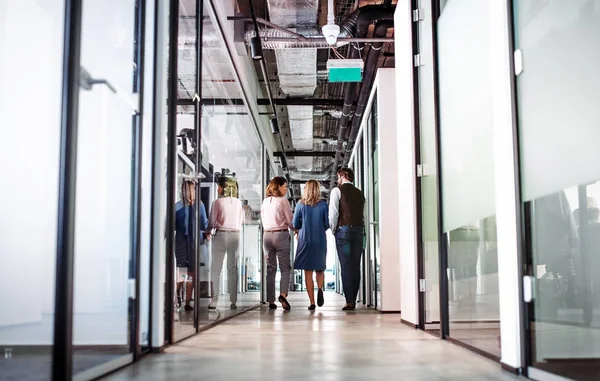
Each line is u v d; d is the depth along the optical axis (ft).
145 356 9.37
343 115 30.89
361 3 22.39
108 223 9.05
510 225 7.72
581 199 6.09
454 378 7.25
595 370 6.11
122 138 9.21
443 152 12.03
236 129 20.95
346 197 20.42
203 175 14.32
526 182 7.44
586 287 6.14
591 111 5.79
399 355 9.34
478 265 9.54
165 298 10.57
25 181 8.65
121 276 9.01
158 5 10.69
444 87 11.96
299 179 59.62
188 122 12.77
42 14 8.83
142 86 9.65
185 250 12.14
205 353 9.68
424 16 13.91
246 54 21.99
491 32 8.53
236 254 19.07
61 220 6.66
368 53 23.35
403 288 15.51
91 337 8.34
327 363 8.52
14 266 8.41
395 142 20.17
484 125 9.22
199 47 13.94
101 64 8.32
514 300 7.57
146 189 10.21
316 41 21.15
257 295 26.71
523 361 7.42
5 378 7.34
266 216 21.39
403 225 15.55
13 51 9.09
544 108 6.90
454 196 11.15
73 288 6.70
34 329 8.04
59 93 7.35
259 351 9.89
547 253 6.90
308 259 20.85
